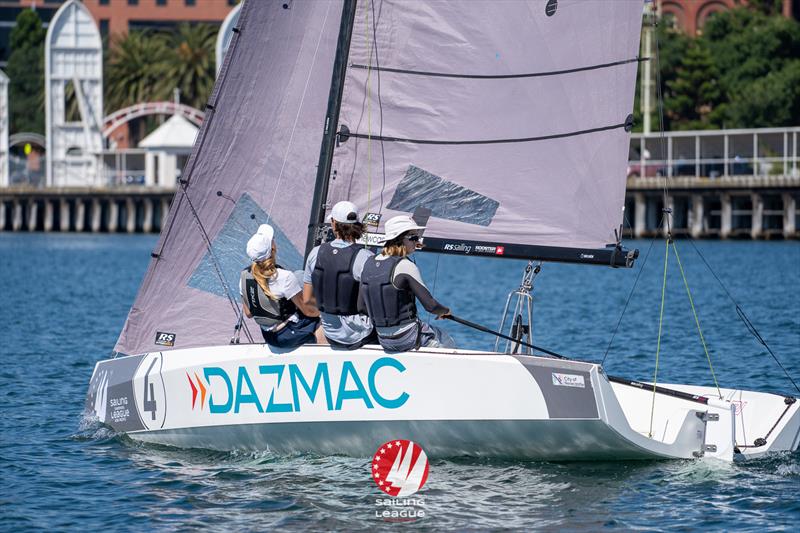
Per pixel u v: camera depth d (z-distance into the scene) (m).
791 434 46.34
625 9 43.41
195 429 46.41
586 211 44.38
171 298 50.50
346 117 46.62
